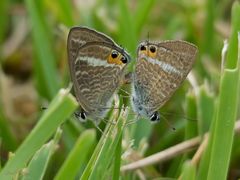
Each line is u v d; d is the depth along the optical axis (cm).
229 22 26
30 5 22
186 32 25
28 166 15
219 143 15
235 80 15
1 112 21
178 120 21
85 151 14
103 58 17
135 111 18
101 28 24
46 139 14
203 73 23
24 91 24
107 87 17
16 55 25
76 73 16
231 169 20
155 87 17
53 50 24
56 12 24
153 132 21
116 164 16
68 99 14
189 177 15
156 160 18
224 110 15
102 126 19
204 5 25
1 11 25
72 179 14
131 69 20
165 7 26
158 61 17
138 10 23
